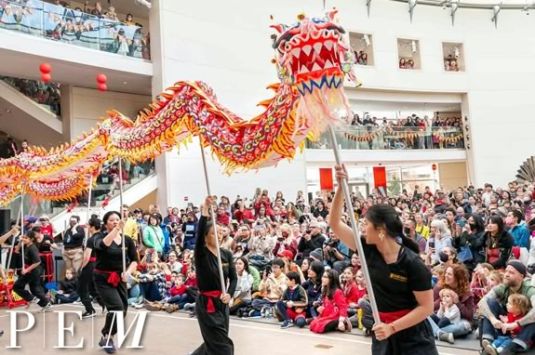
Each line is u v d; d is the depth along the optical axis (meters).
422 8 22.12
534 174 21.08
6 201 8.53
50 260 10.41
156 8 15.12
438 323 6.11
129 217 11.26
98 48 13.67
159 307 8.93
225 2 16.91
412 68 21.86
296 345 5.96
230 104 16.55
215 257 4.41
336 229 3.00
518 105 22.53
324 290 6.90
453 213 9.15
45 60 12.70
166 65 14.92
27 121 15.60
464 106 22.36
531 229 8.33
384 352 2.78
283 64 2.93
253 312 7.95
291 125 3.31
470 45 22.53
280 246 9.86
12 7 11.85
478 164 21.69
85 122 16.28
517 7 22.86
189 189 14.86
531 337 4.90
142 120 5.03
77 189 7.75
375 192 18.30
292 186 17.86
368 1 20.94
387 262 2.73
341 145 19.38
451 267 6.30
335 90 2.84
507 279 5.19
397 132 20.73
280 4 18.55
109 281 5.72
